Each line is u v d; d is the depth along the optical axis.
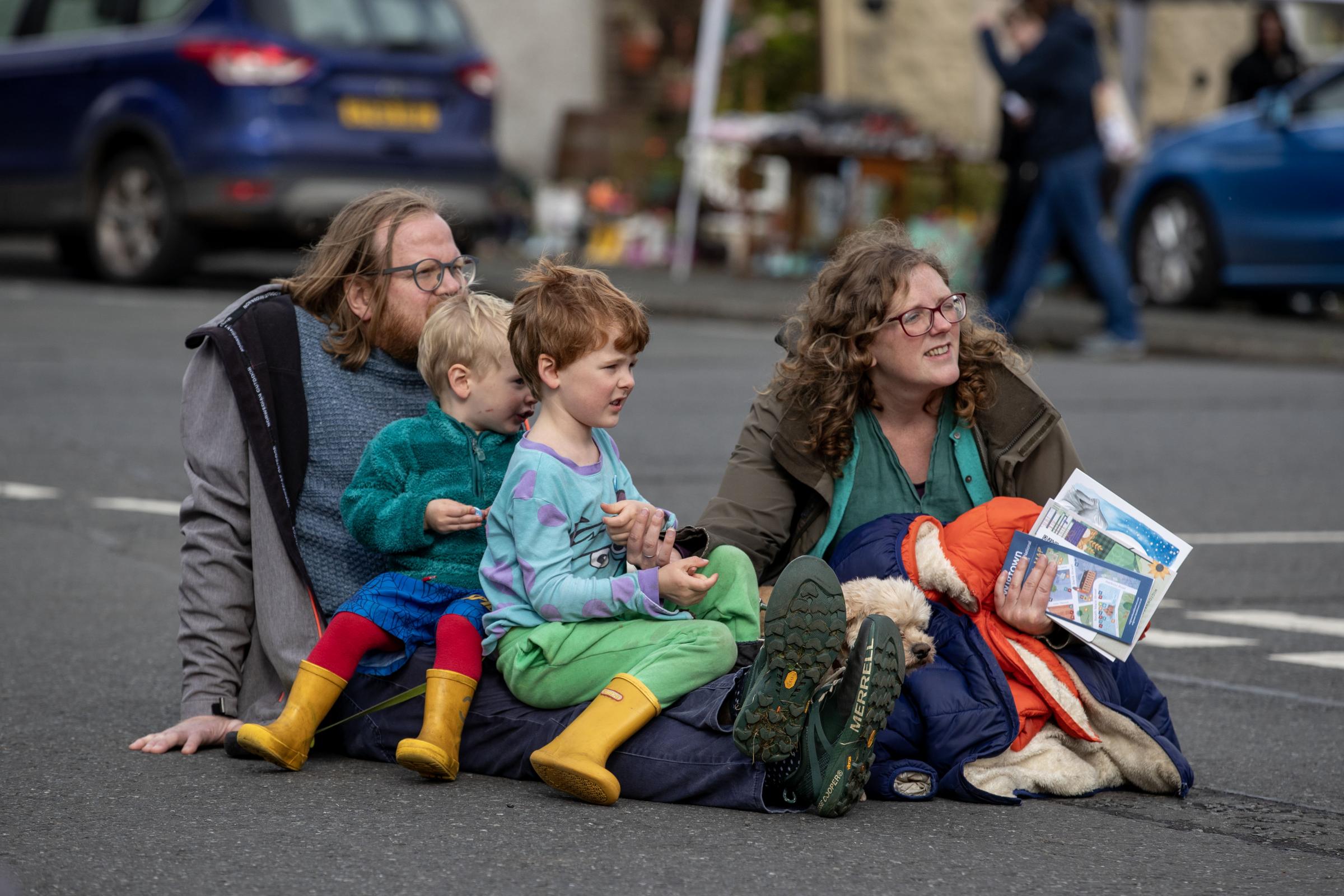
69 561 10.72
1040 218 21.38
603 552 6.38
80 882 5.36
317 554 6.95
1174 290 25.41
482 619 6.50
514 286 22.34
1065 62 20.86
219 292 24.45
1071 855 5.82
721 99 32.34
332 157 22.33
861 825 6.09
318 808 6.16
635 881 5.43
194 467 7.01
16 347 18.97
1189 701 8.23
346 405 7.04
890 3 32.88
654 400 17.16
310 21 22.45
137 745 6.89
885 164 26.84
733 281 26.84
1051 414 6.96
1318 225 23.59
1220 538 12.08
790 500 7.07
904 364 6.74
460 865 5.54
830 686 6.12
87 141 23.44
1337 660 9.04
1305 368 21.41
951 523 6.84
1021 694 6.58
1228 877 5.64
